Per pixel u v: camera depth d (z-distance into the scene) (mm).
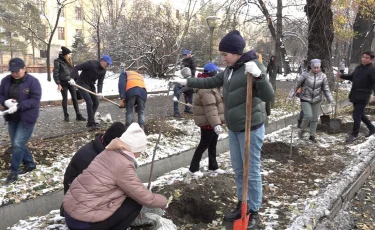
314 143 7613
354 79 7762
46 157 5957
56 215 4234
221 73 4070
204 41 23125
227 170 5738
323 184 5199
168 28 22156
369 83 7539
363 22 20359
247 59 3559
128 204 3117
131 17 25359
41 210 4484
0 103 4836
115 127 3662
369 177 5918
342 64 11906
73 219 2936
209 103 4875
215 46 22922
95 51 31062
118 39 23656
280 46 11656
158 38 22234
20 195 4457
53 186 4836
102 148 3707
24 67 4816
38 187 4758
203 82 4066
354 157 6598
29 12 26906
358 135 8258
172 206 4309
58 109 11773
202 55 23406
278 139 7914
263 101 3562
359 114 7719
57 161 5852
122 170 2998
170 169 6145
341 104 14672
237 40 3488
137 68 22500
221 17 14250
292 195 4777
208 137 5223
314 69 7441
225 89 3734
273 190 4918
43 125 8734
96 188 2945
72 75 7941
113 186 3006
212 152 5566
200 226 3910
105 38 25953
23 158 5219
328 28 14016
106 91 16953
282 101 13914
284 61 24969
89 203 2920
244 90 3572
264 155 6523
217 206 4336
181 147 6824
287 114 10727
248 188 3805
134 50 22688
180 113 10977
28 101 4773
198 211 4371
